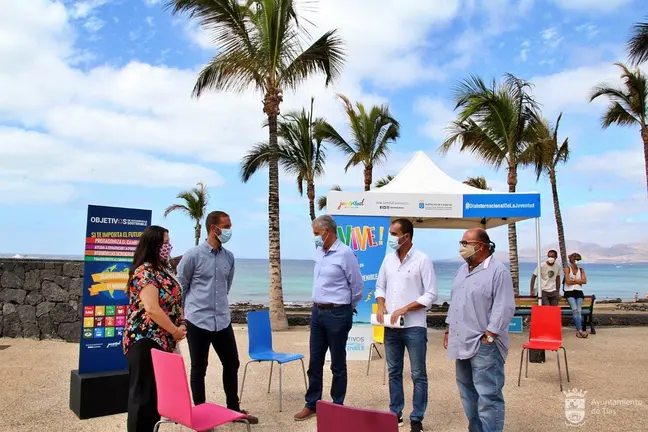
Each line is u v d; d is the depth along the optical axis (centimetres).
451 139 1520
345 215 835
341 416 230
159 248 372
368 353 816
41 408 527
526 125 1438
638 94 1511
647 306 2327
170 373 322
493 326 374
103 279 529
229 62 1195
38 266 967
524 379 674
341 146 1778
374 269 827
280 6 1173
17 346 888
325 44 1238
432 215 864
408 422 493
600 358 827
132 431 357
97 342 523
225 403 561
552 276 1079
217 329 473
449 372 724
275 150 1277
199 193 2283
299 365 776
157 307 354
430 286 464
